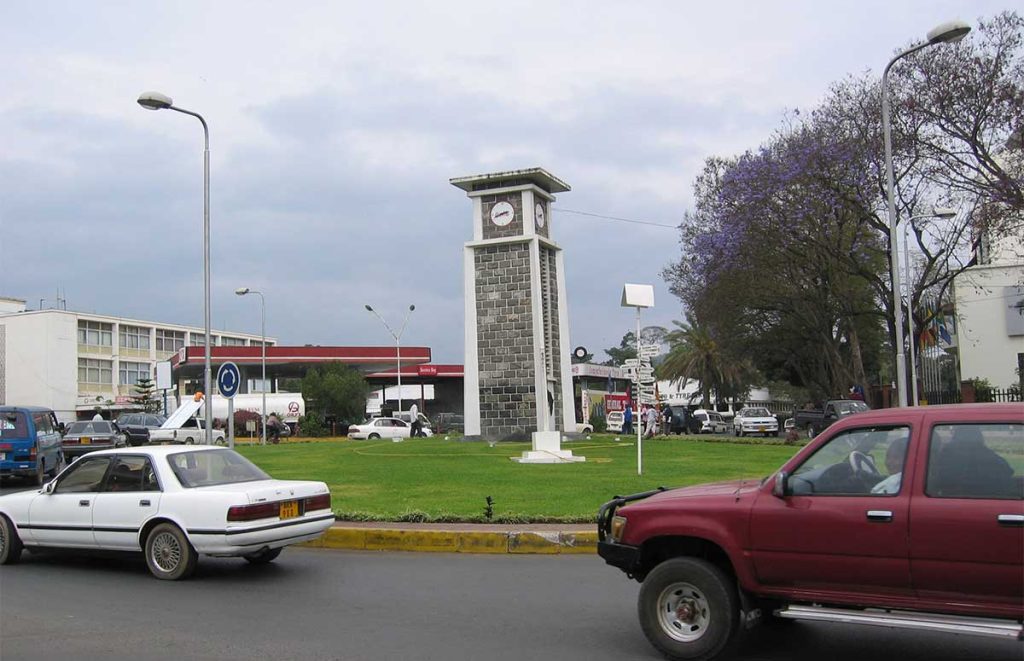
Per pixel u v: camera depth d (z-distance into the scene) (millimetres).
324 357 63812
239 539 9500
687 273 47938
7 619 8125
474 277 33844
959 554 5742
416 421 45938
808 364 52094
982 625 5652
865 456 6324
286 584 9641
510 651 6984
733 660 6703
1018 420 5820
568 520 12273
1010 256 42969
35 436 22031
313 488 10438
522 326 33000
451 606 8508
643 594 6848
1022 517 5566
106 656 6902
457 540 11484
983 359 42094
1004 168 31844
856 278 43375
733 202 37312
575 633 7504
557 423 34250
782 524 6375
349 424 58906
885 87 24750
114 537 10172
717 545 6711
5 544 10906
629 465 21391
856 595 6148
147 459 10375
